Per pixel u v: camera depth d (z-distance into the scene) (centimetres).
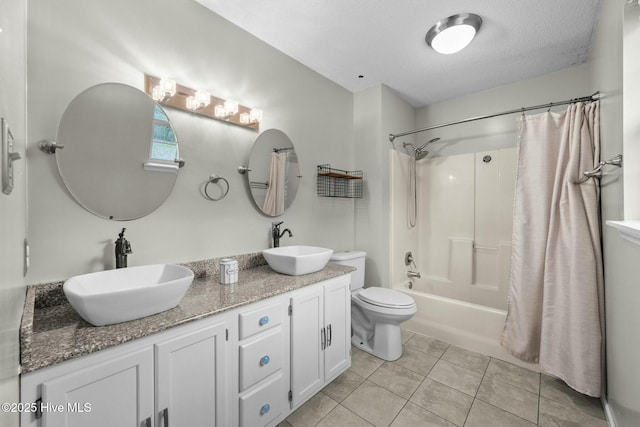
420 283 311
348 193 278
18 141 76
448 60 227
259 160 193
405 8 169
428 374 188
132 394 89
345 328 185
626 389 121
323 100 251
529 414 151
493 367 196
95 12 125
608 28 143
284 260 162
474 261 291
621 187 124
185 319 101
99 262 125
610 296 148
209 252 166
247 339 124
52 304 111
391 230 279
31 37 108
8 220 57
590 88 209
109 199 128
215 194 169
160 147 144
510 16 175
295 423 144
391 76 254
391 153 280
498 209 276
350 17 176
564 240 177
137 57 138
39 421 73
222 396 114
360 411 153
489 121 281
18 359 66
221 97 173
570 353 169
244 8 168
